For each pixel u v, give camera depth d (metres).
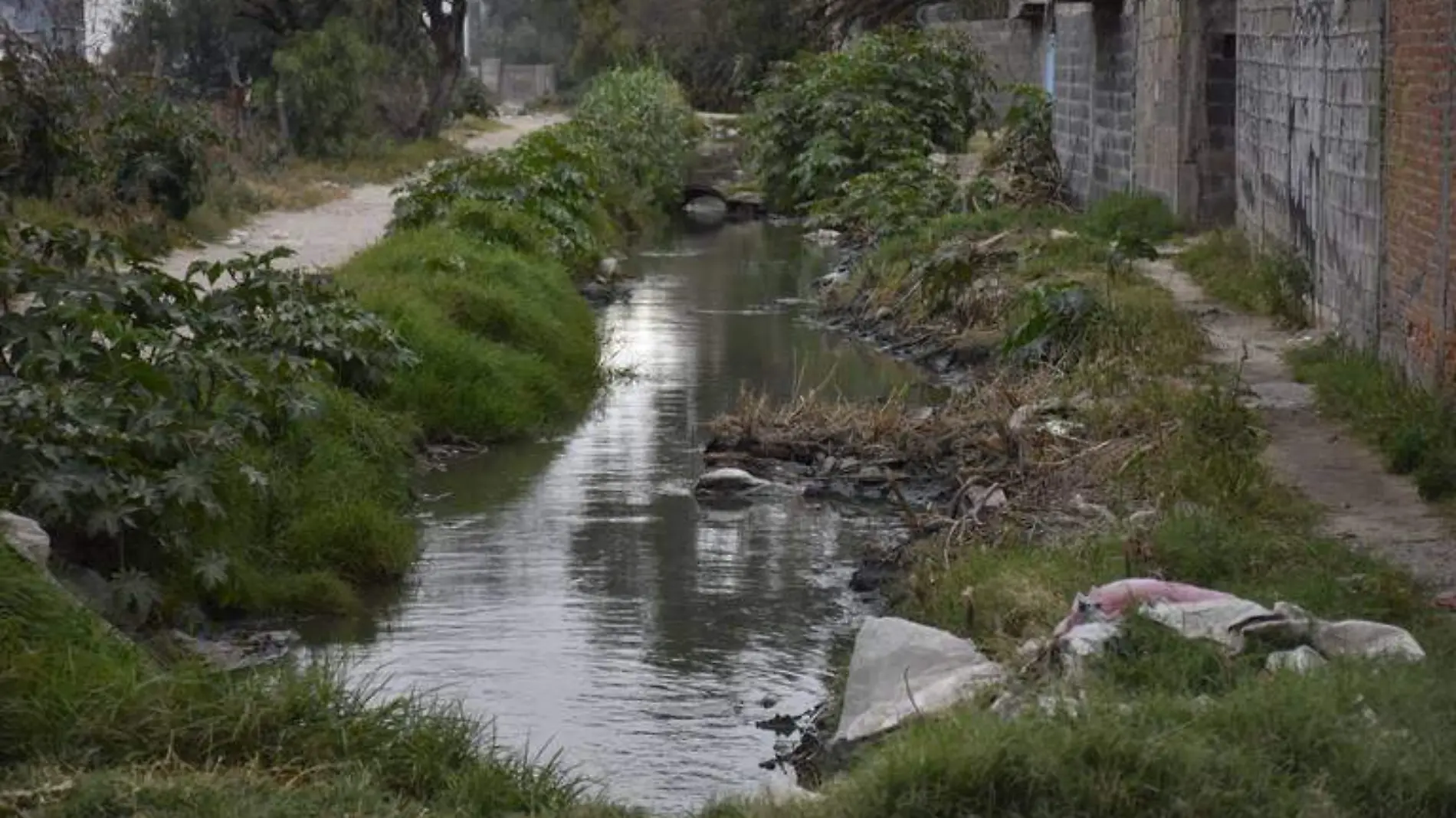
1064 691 7.62
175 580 11.41
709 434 16.77
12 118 24.50
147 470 11.38
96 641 8.77
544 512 14.09
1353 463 13.08
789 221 36.56
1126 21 28.59
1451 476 12.06
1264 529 11.06
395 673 10.55
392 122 45.69
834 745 8.49
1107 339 17.33
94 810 7.17
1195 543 10.52
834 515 13.95
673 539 13.32
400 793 7.91
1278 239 20.77
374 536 12.50
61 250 13.18
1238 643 8.32
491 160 27.11
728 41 60.09
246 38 44.31
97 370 11.84
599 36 63.97
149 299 13.05
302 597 11.73
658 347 21.44
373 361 15.45
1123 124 28.86
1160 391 15.01
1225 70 25.39
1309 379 15.97
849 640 11.12
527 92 80.62
